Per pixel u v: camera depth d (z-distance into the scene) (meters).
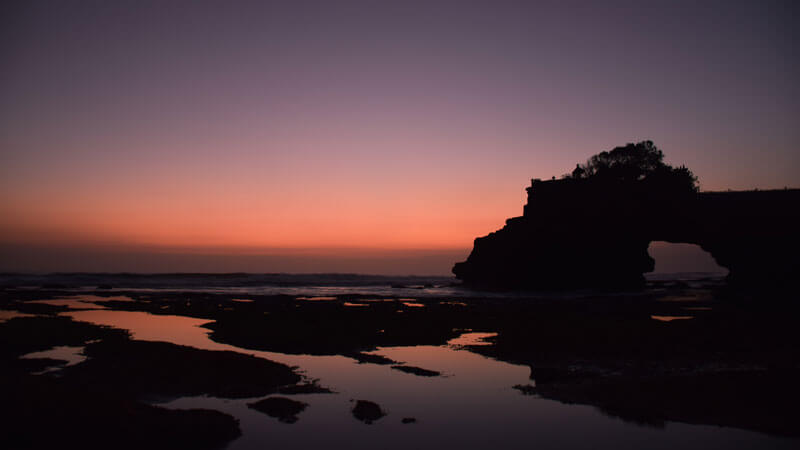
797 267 53.41
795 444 13.95
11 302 51.25
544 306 47.81
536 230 71.62
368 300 57.22
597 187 69.19
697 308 44.41
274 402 17.64
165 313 43.47
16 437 12.48
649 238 69.00
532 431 15.18
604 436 14.73
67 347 26.44
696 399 17.94
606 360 24.53
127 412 14.73
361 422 15.88
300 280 125.69
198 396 18.45
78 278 111.75
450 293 69.88
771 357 24.48
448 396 18.91
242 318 38.78
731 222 60.59
